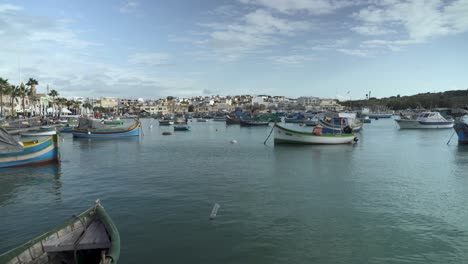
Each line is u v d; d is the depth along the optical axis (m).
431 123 89.00
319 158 38.25
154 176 27.44
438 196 20.98
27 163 32.16
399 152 43.66
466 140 51.56
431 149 47.00
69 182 25.27
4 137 28.95
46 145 33.22
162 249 13.32
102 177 27.12
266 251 13.17
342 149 47.31
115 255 9.38
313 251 13.18
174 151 46.03
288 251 13.16
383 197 20.69
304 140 51.94
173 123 125.88
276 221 16.39
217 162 35.41
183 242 13.96
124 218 16.84
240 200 20.00
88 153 43.94
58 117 120.12
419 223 16.19
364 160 36.50
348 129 56.88
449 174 28.17
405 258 12.65
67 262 10.43
